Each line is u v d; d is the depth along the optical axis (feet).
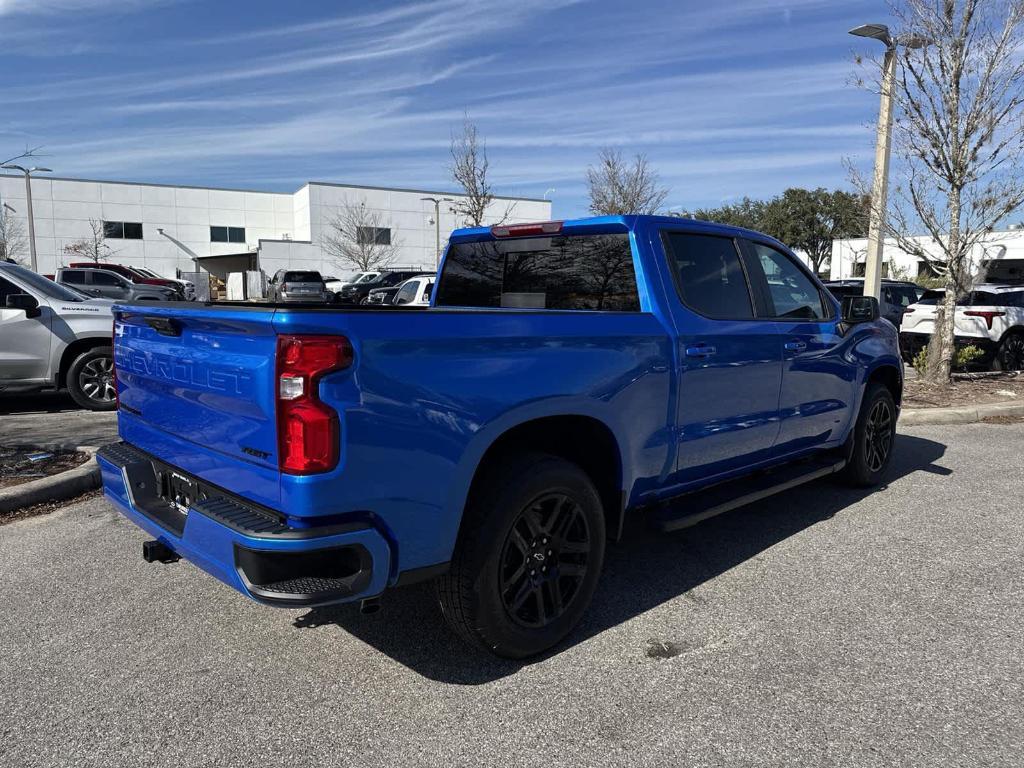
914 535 16.06
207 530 9.03
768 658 10.75
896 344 20.11
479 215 117.08
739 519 17.11
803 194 168.96
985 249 42.42
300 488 8.23
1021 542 15.64
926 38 32.71
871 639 11.34
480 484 10.07
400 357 8.77
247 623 11.76
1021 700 9.67
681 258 13.51
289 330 8.15
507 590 10.21
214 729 9.01
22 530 15.87
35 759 8.42
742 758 8.47
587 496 11.04
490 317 9.75
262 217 191.31
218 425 9.39
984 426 28.63
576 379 10.71
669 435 12.56
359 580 8.70
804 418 16.06
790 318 15.70
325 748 8.66
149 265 180.75
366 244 177.47
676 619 12.03
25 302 26.58
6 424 25.61
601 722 9.18
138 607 12.30
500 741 8.79
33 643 11.09
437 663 10.58
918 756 8.50
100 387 28.35
